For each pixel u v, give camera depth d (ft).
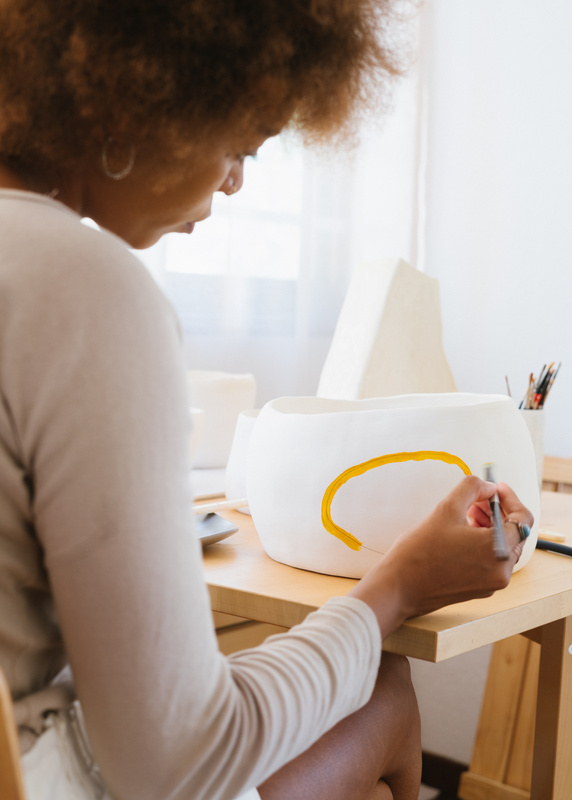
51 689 1.68
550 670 2.71
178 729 1.44
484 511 2.13
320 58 1.77
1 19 1.56
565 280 5.80
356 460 2.42
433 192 6.59
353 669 1.69
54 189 1.77
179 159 1.70
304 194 5.93
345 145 2.25
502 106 6.16
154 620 1.40
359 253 6.40
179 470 1.48
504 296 6.15
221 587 2.38
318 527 2.46
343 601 1.79
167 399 1.46
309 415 2.53
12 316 1.40
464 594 1.91
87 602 1.40
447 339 6.50
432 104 6.59
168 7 1.54
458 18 6.42
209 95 1.63
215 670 1.50
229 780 1.52
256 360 5.87
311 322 6.25
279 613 2.26
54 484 1.40
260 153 5.74
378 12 1.97
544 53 5.92
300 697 1.59
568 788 2.79
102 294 1.42
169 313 1.55
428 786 5.81
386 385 3.91
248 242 5.73
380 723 2.19
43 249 1.44
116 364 1.41
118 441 1.39
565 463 4.81
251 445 2.78
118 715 1.42
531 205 5.99
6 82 1.61
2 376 1.40
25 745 1.56
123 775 1.46
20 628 1.56
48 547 1.43
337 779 2.03
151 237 1.96
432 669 5.87
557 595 2.36
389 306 3.96
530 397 3.62
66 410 1.38
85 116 1.61
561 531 3.26
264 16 1.64
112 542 1.38
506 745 5.00
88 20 1.53
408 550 1.89
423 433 2.39
